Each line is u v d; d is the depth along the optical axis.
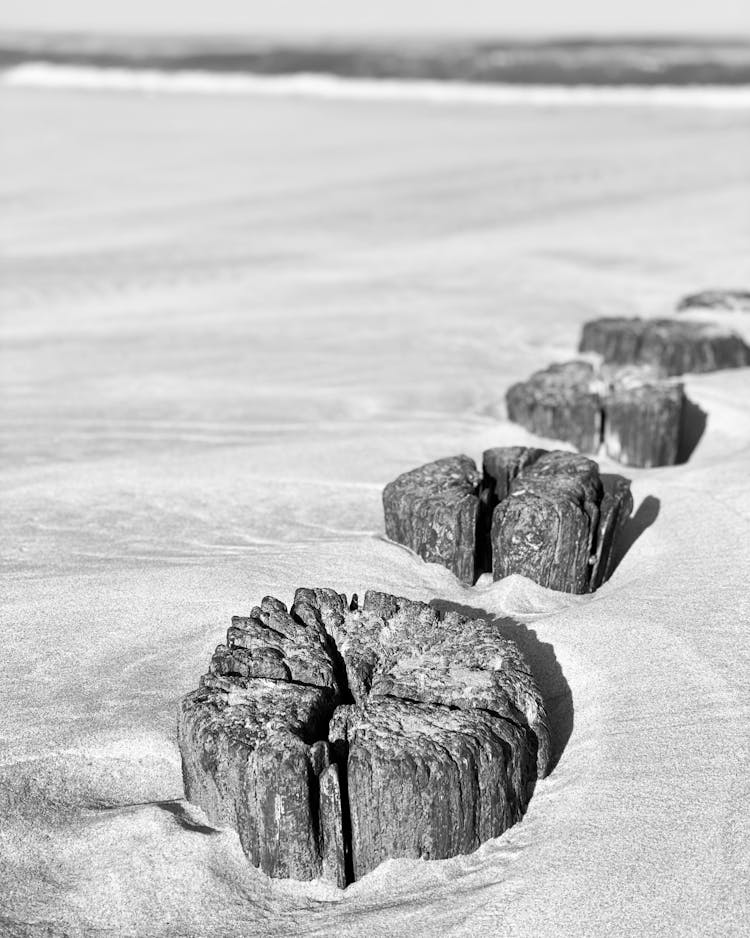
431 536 2.25
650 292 3.85
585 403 2.67
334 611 2.02
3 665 2.07
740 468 2.52
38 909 1.77
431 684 1.90
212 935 1.75
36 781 1.89
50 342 3.54
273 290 4.00
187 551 2.34
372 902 1.77
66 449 2.78
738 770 1.85
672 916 1.72
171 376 3.20
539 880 1.76
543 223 5.02
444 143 7.50
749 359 3.06
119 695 2.01
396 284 4.03
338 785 1.78
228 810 1.83
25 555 2.35
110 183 6.23
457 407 2.95
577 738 1.94
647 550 2.30
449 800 1.79
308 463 2.64
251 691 1.87
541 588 2.20
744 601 2.12
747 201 5.30
